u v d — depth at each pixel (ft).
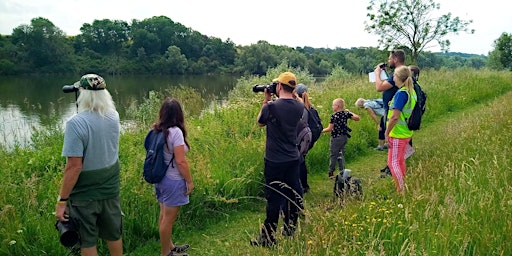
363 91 44.86
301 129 17.46
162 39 287.69
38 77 224.12
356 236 13.21
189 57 282.97
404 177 18.69
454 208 13.44
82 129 11.41
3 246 14.02
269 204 15.58
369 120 33.91
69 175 11.34
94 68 257.14
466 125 27.66
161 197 14.70
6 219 14.52
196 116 37.37
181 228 17.42
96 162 11.77
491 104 38.60
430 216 13.80
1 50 240.53
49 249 14.56
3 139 27.81
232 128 27.86
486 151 20.26
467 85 54.39
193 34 296.30
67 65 250.16
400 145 18.89
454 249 12.12
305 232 13.98
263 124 15.44
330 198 20.38
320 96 41.91
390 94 23.20
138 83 180.34
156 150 14.23
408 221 13.33
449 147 23.21
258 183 21.21
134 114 40.88
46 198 16.90
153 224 16.75
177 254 15.33
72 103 86.79
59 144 26.78
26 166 21.88
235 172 20.94
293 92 16.40
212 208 19.16
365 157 28.99
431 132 34.42
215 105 39.47
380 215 14.80
